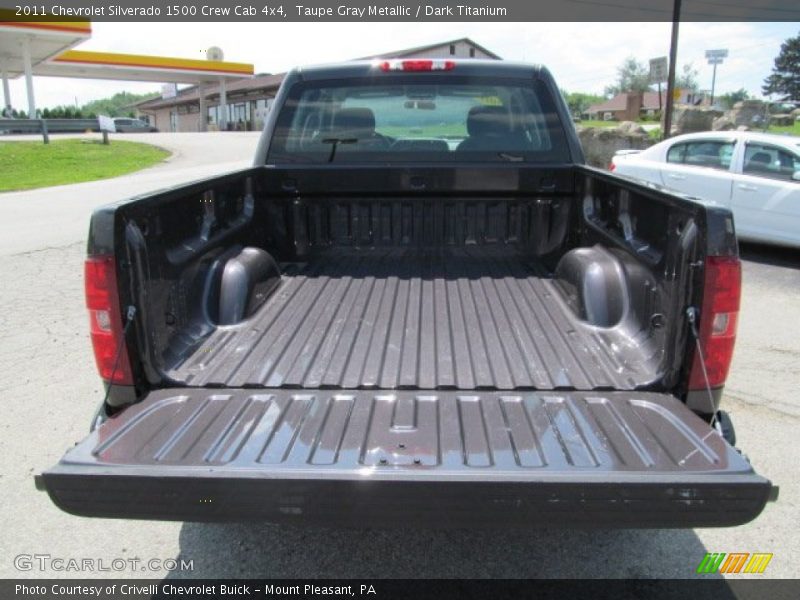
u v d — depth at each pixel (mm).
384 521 1971
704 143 9227
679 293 2408
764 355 5301
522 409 2377
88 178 17797
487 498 1924
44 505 3326
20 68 43375
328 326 3145
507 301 3467
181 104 68938
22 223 11055
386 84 3982
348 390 2545
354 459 2053
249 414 2357
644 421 2275
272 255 4176
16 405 4398
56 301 6703
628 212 3082
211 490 1963
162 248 2719
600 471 1946
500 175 3998
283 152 4090
